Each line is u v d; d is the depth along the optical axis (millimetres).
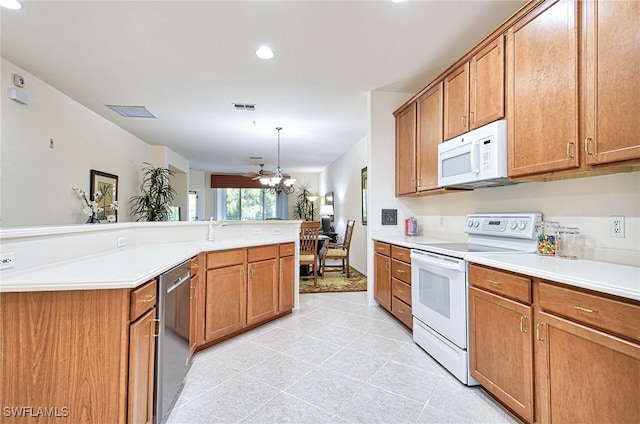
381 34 2520
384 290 3527
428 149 3088
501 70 2094
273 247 3320
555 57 1693
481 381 1910
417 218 3959
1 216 2822
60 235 1740
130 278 1308
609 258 1720
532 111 1850
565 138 1641
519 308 1611
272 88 3598
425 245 2678
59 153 3604
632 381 1120
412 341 2797
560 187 2035
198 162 8688
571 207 1951
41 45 2643
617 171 1601
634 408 1112
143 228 2758
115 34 2494
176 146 6605
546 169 1755
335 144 6477
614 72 1400
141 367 1395
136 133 5512
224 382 2088
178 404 1837
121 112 4359
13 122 2953
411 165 3449
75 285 1248
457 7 2188
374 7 2182
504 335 1720
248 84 3479
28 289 1226
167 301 1692
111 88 3547
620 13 1373
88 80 3332
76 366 1260
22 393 1240
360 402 1865
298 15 2264
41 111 3311
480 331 1928
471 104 2412
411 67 3105
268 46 2691
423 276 2592
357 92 3773
